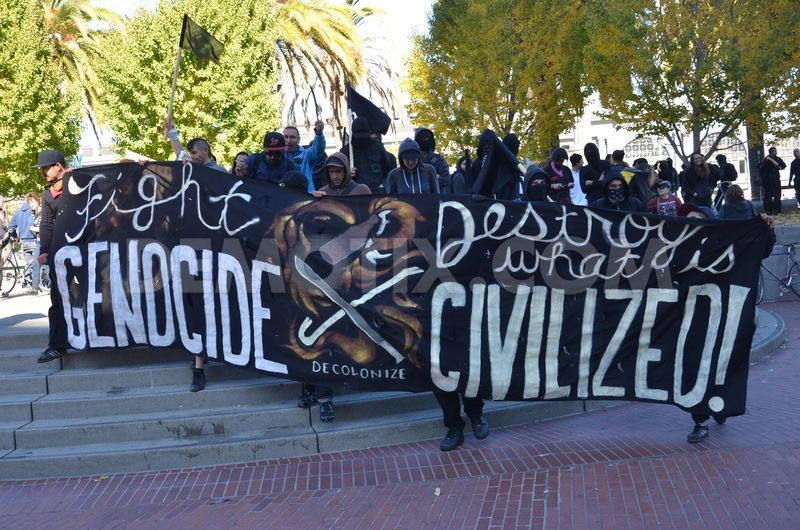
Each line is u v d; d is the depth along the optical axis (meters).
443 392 6.79
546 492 5.71
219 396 7.39
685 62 18.45
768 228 6.57
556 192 11.02
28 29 24.72
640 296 6.73
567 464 6.24
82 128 28.55
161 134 22.67
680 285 6.69
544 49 20.36
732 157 35.59
